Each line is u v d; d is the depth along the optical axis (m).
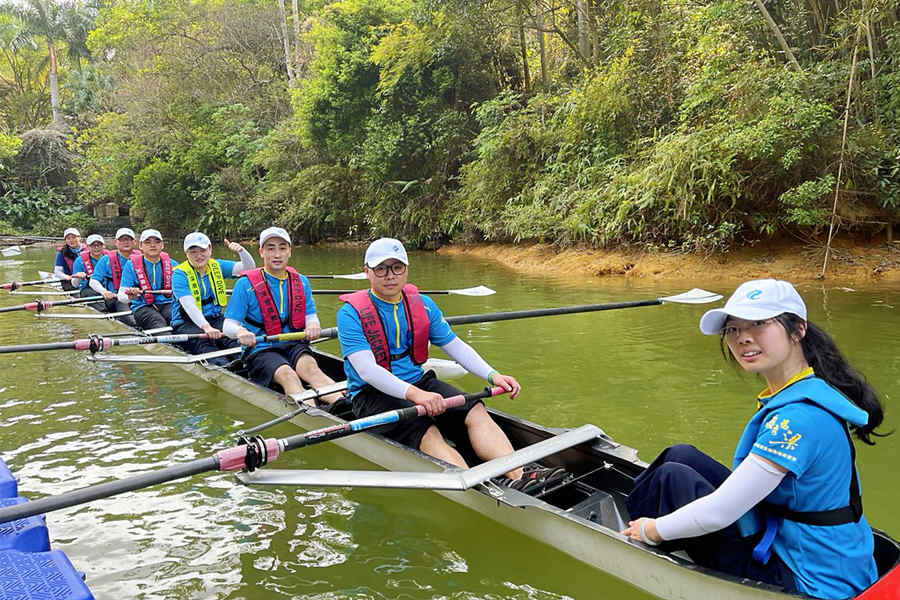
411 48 16.52
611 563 2.75
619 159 12.44
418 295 4.06
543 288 10.15
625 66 12.41
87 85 34.75
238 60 26.86
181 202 27.56
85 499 2.72
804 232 10.57
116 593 2.90
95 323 9.14
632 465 3.38
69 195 32.91
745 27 10.48
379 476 3.18
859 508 2.13
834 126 9.55
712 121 11.02
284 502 3.70
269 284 5.45
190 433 4.77
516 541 3.21
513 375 5.71
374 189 19.30
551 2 15.81
